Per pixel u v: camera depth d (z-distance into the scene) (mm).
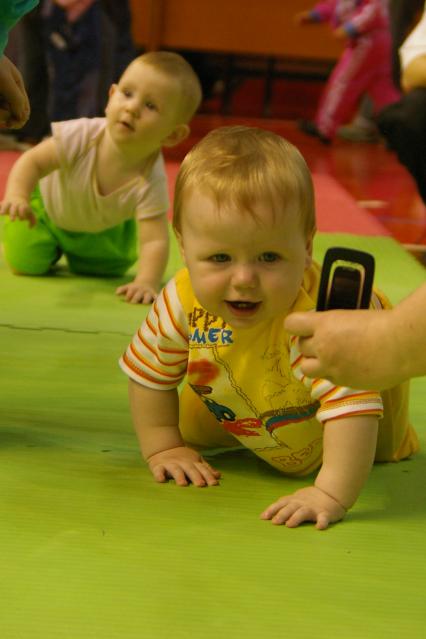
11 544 986
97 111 4109
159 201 2088
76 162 2047
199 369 1127
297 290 1048
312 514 1061
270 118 6242
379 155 5062
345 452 1062
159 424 1203
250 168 1017
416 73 2682
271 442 1162
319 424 1135
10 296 2006
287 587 938
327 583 950
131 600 900
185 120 2084
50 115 4094
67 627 853
